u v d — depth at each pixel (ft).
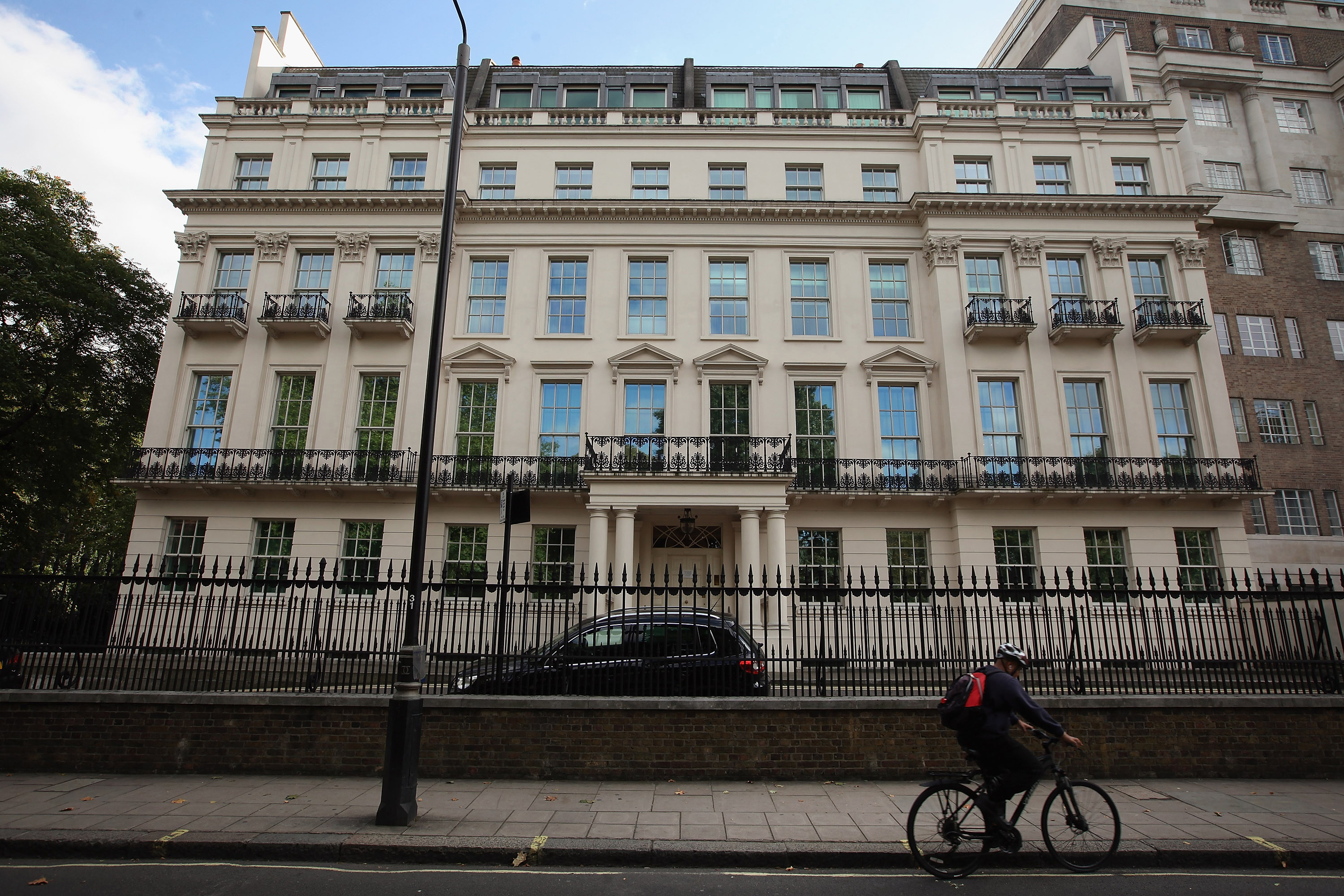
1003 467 64.69
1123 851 19.58
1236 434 69.67
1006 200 69.21
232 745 27.61
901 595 35.86
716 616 30.73
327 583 29.76
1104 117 75.25
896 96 81.46
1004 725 18.78
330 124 73.82
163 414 66.59
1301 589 29.71
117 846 19.95
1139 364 67.36
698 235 71.56
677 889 18.01
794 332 70.44
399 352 68.28
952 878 18.71
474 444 66.90
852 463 65.26
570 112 76.54
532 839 20.40
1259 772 27.61
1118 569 62.64
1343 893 17.80
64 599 29.19
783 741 27.32
